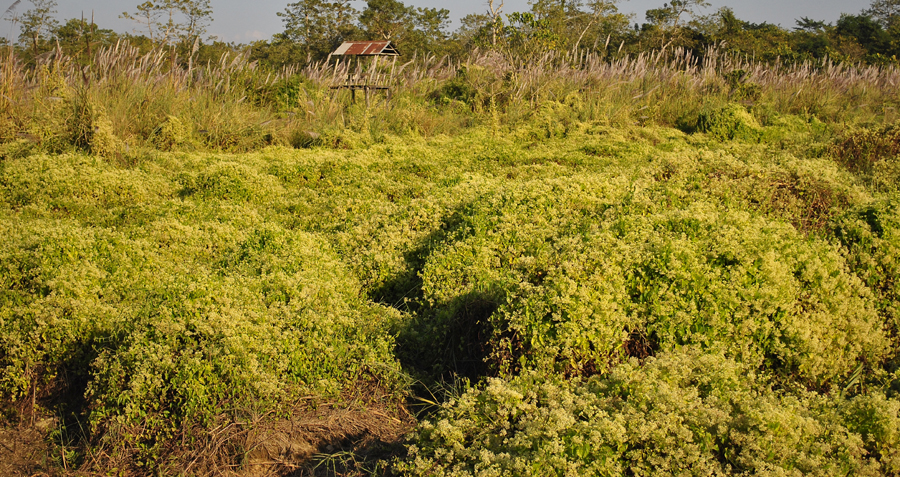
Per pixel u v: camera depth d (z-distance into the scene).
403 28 42.38
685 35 31.67
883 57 26.11
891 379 3.48
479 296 4.17
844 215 4.72
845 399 3.36
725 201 5.12
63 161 7.41
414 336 4.16
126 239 5.08
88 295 4.21
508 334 3.64
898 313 3.93
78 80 9.85
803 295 3.76
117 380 3.44
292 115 12.10
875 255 4.18
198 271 4.45
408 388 3.84
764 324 3.54
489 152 9.76
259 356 3.64
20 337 3.85
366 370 3.92
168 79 11.83
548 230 4.97
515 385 3.16
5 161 7.81
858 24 39.62
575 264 3.71
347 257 5.35
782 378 3.54
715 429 2.68
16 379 3.75
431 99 15.92
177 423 3.40
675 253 3.73
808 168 5.46
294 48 38.91
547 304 3.48
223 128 10.97
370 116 12.21
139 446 3.30
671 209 4.92
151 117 10.55
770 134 11.90
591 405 2.87
